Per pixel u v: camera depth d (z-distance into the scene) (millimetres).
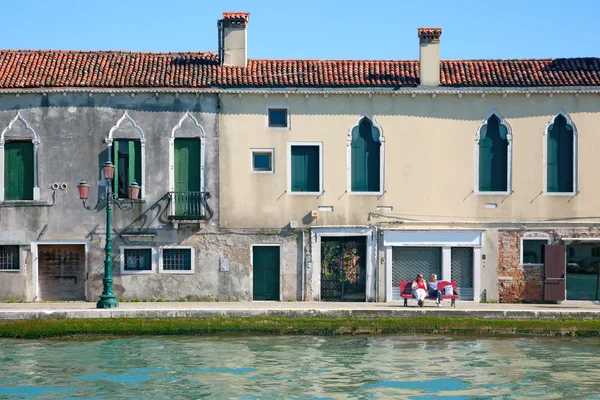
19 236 28047
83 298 28406
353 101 28297
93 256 28078
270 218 28219
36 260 28078
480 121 28406
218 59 29234
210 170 28156
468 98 28422
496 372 19859
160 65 28953
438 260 28391
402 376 19438
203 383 18703
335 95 28234
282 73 28562
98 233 28078
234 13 28984
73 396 17594
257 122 28203
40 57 29094
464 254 28438
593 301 28266
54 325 24094
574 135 28359
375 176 28438
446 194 28422
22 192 28156
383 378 19203
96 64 28859
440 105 28438
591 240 28250
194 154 28266
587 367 20469
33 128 28031
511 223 28344
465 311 24891
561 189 28516
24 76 28156
